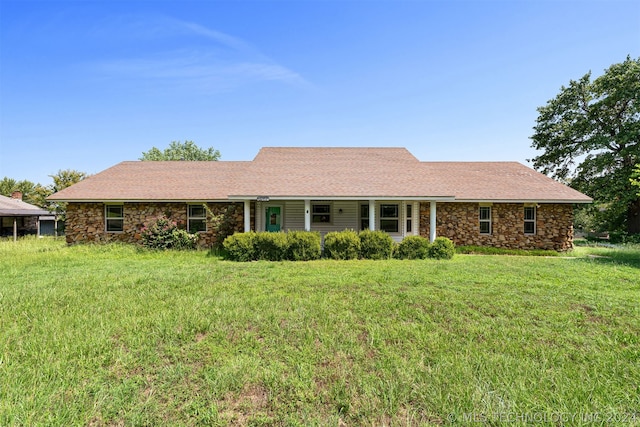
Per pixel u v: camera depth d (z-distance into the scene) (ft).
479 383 10.21
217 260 37.60
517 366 11.32
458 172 57.11
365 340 13.69
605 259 37.83
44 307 17.89
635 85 61.52
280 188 43.24
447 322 15.79
